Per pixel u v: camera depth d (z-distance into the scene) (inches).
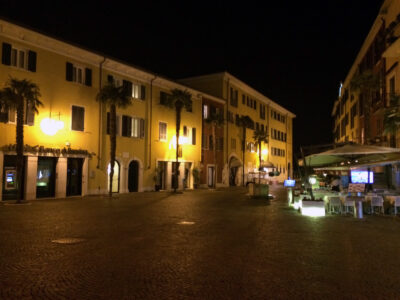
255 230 456.1
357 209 583.2
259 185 989.8
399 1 946.1
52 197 938.7
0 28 816.3
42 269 269.6
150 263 289.7
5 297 211.5
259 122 2274.9
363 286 237.3
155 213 633.6
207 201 903.7
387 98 1029.2
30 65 882.1
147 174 1266.0
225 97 1819.6
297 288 232.2
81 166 1021.2
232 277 254.1
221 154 1784.0
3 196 826.8
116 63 1113.4
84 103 1024.2
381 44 1091.3
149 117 1278.3
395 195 645.9
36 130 890.1
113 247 347.9
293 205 772.0
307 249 345.7
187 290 226.2
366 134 1091.3
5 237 394.9
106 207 728.3
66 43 952.9
